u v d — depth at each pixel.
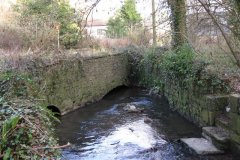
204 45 8.78
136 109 11.10
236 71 7.95
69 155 7.08
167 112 10.74
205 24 7.11
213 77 7.99
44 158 3.41
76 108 11.48
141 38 16.70
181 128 8.70
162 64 11.91
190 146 6.89
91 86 12.56
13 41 11.56
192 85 8.81
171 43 11.38
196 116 8.66
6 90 5.36
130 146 7.54
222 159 6.27
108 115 10.68
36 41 12.05
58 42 12.03
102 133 8.69
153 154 6.89
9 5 15.15
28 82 6.83
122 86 16.06
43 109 4.48
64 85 10.69
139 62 15.75
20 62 8.61
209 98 7.63
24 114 3.88
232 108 6.43
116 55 14.99
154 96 13.30
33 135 3.69
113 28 18.83
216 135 6.86
